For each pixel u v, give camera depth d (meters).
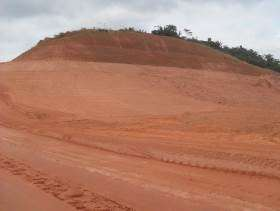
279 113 25.28
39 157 16.38
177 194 10.80
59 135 22.45
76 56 82.44
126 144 18.98
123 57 85.38
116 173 13.34
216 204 9.88
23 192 11.11
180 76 51.88
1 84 43.91
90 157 16.27
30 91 41.00
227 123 22.41
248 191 11.03
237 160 14.99
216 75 55.88
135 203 10.05
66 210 9.53
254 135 19.44
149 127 23.83
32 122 28.16
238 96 46.81
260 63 119.12
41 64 53.44
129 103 36.12
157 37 102.31
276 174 12.85
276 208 9.52
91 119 28.34
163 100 38.38
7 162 15.36
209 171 13.55
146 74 50.53
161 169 13.88
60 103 35.91
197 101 39.50
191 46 100.75
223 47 129.25
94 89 42.03
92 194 10.86
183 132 21.62
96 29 102.00
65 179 12.61
